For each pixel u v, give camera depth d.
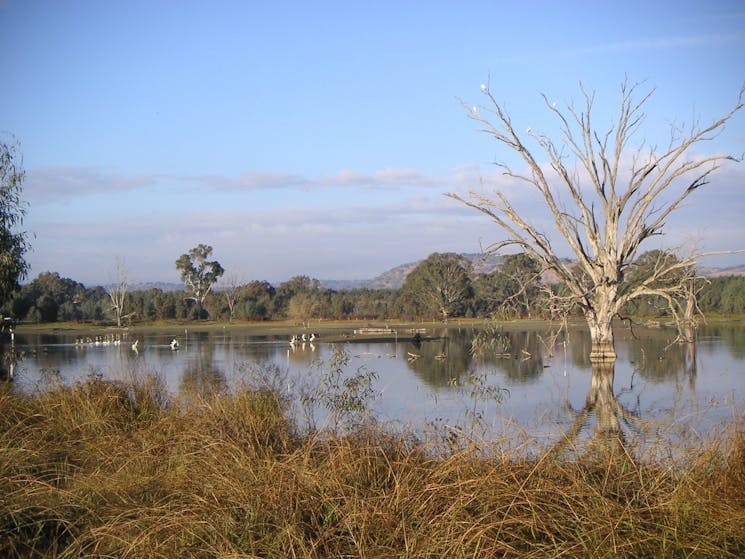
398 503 5.88
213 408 10.11
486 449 7.32
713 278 69.12
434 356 32.69
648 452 7.76
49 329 75.12
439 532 5.37
